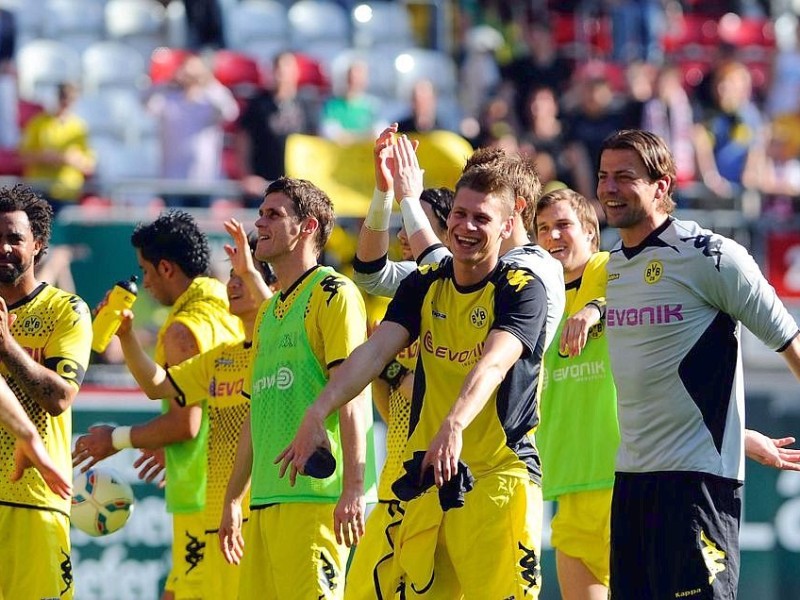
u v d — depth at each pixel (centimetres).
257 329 2084
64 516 2086
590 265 2162
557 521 2309
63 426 2091
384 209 2120
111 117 4756
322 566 1962
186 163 4300
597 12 5412
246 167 4147
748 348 3616
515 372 1755
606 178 1842
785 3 5925
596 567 2273
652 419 1828
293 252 2050
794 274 3925
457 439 1583
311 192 2061
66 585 2080
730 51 5228
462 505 1642
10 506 2041
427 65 5281
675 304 1816
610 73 5050
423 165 3638
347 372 1725
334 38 5419
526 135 4294
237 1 5362
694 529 1795
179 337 2450
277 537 1975
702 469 1802
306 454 1659
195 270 2509
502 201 1752
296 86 4512
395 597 1844
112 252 3384
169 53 4988
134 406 3222
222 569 2378
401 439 2200
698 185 4250
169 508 2472
